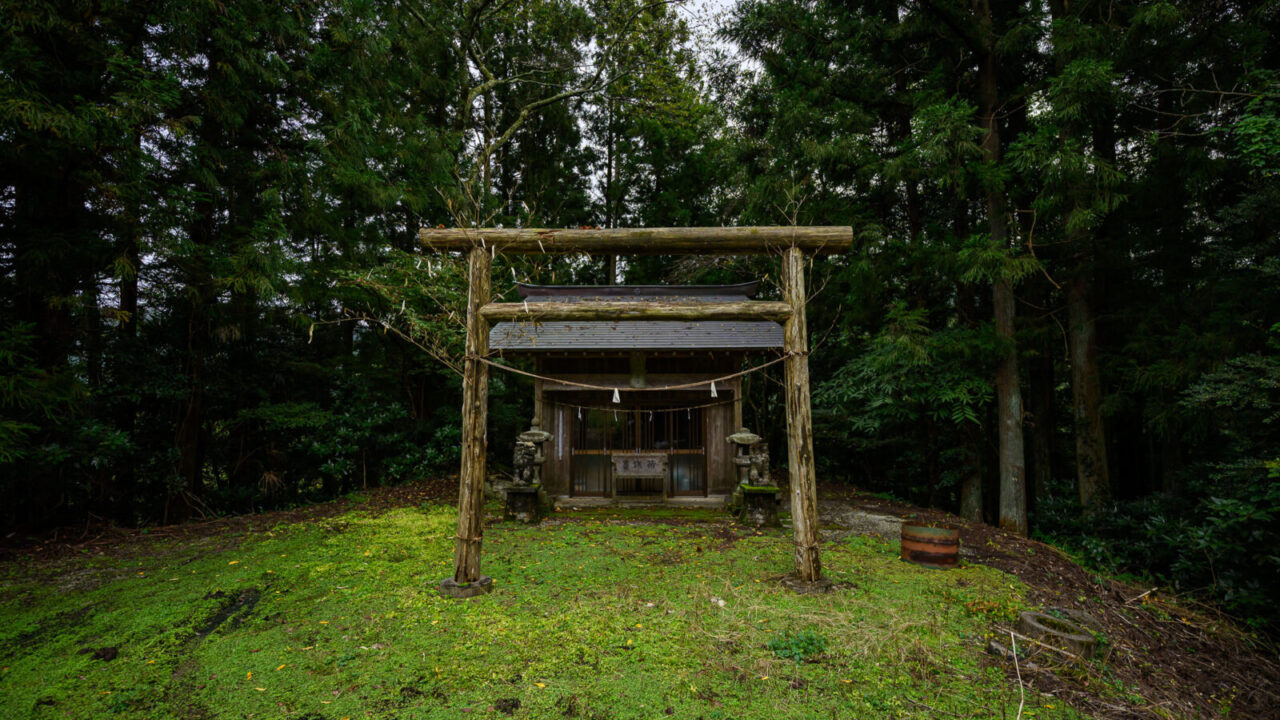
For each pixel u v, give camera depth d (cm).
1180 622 493
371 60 896
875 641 356
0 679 309
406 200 962
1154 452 1017
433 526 672
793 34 927
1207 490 649
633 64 1354
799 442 463
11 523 633
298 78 801
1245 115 546
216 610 407
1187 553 632
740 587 452
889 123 1016
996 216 803
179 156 697
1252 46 622
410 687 299
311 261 894
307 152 829
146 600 426
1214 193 718
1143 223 771
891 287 911
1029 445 1155
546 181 1460
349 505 816
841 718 274
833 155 831
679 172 1502
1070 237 778
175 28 645
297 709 279
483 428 451
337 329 1101
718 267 1257
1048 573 551
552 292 859
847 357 1114
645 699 288
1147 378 692
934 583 474
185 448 813
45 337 612
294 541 603
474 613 395
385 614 395
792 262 465
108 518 711
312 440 934
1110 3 725
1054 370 1066
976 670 328
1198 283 721
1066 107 668
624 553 559
